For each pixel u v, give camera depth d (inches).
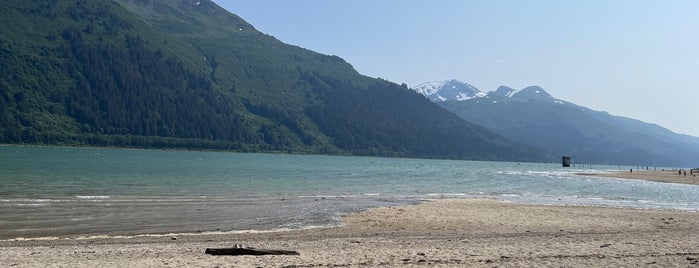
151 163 4345.5
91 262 617.3
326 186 2379.4
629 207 1635.1
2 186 1804.9
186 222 1103.0
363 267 584.7
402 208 1382.9
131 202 1429.6
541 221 1173.1
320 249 729.0
